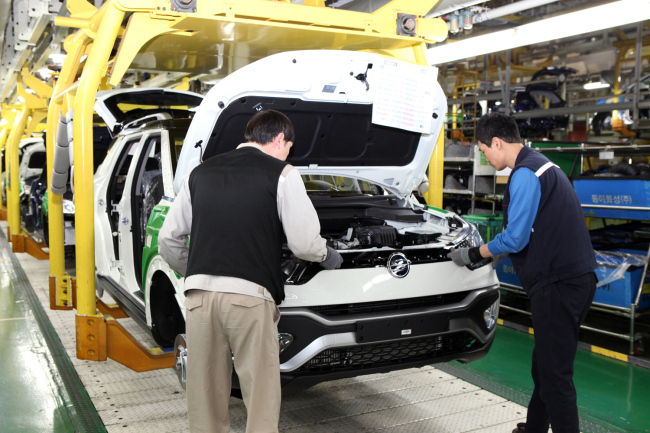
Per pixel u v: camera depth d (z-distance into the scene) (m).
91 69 3.28
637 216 4.57
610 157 4.91
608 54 10.34
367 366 2.58
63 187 4.64
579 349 4.46
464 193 6.76
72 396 3.39
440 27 3.51
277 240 2.20
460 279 2.80
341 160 3.18
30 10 5.08
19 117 9.71
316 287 2.48
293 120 2.86
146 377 3.73
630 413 3.19
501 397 3.38
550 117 9.59
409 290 2.64
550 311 2.36
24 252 9.10
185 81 5.44
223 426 2.31
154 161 4.18
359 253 2.64
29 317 5.21
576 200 2.41
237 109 2.64
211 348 2.19
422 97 3.05
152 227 3.21
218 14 2.87
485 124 2.55
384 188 3.52
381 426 2.96
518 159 2.49
